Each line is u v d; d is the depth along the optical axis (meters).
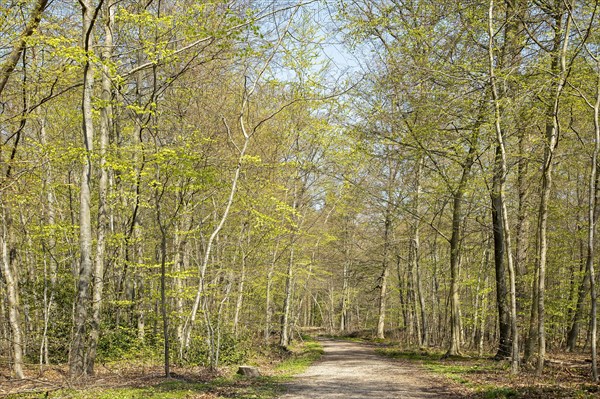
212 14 12.72
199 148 14.97
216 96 17.16
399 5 16.44
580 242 22.23
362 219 32.59
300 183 24.30
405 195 22.12
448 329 31.42
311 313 66.31
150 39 14.51
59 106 17.39
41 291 18.00
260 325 27.92
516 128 15.29
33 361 17.17
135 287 20.84
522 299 18.25
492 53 14.40
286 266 26.08
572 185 21.91
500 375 13.55
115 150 13.71
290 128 21.02
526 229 18.53
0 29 10.20
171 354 18.08
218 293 19.91
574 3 13.11
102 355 17.08
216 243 20.73
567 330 27.92
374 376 15.22
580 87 13.95
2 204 13.06
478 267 25.42
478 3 14.67
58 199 21.91
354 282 45.81
